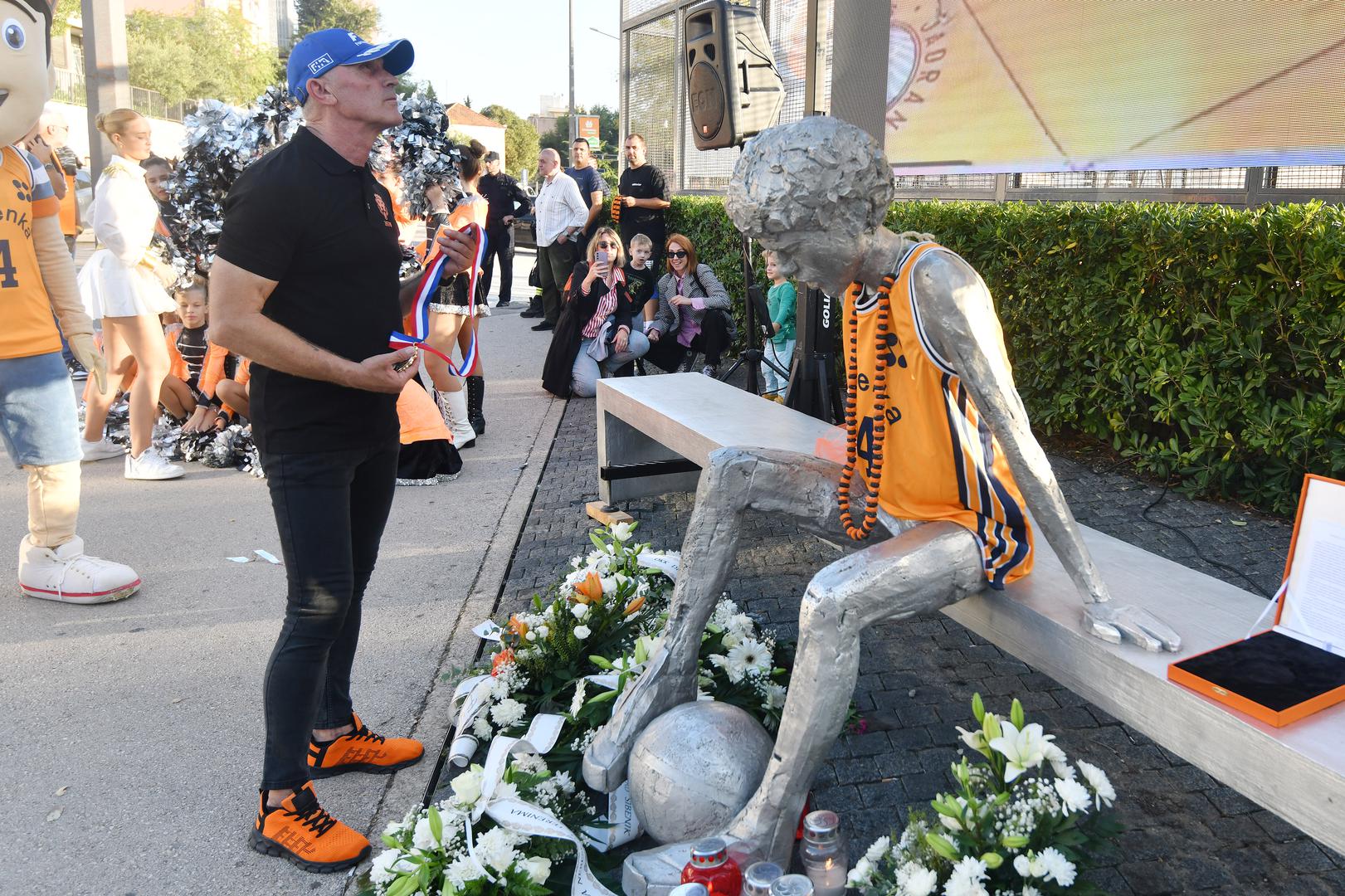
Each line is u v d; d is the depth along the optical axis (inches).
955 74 253.9
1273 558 159.3
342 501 93.7
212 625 150.0
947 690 122.9
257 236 85.2
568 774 97.0
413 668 133.6
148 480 229.6
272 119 193.3
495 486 219.0
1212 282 184.5
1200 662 71.1
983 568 83.2
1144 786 102.7
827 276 83.9
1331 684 67.9
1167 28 203.0
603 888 81.8
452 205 208.8
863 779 104.8
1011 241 229.0
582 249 397.4
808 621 76.9
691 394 170.1
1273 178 216.4
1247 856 91.3
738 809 84.3
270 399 90.4
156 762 113.0
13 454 154.1
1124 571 92.0
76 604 158.1
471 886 78.7
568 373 305.0
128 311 217.0
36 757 114.1
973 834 72.9
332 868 93.7
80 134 1266.0
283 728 93.4
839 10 179.0
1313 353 169.5
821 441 108.2
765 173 78.4
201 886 92.3
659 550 171.5
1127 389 203.2
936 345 79.9
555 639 116.4
